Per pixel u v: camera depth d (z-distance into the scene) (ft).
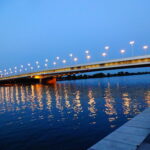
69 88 243.19
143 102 88.58
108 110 72.18
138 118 39.47
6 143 39.60
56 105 96.48
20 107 98.48
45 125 53.31
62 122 55.77
